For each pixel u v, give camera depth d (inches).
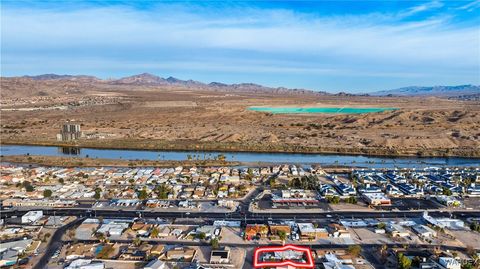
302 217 5595.5
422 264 4052.7
